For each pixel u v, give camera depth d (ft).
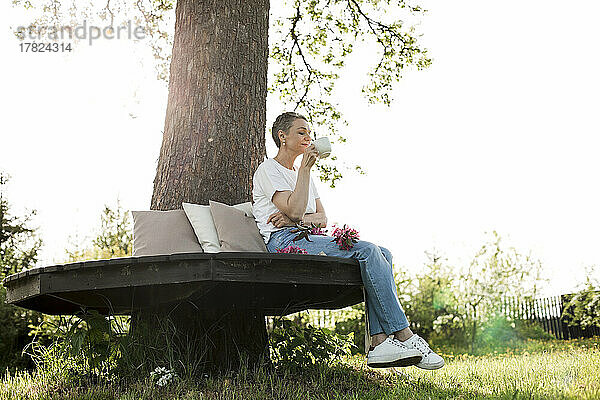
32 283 12.06
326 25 27.66
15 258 49.98
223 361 13.32
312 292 13.75
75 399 11.09
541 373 13.28
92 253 46.32
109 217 49.75
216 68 16.01
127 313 15.21
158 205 15.37
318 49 27.91
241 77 16.17
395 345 10.96
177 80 16.24
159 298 12.73
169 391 11.30
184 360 12.69
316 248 12.05
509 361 18.78
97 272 11.33
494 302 45.55
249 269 10.97
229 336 13.61
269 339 13.99
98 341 12.73
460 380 12.94
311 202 13.48
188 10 16.65
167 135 15.93
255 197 13.39
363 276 11.62
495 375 13.55
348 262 11.52
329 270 11.46
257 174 13.37
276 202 12.67
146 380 11.69
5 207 56.70
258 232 13.28
